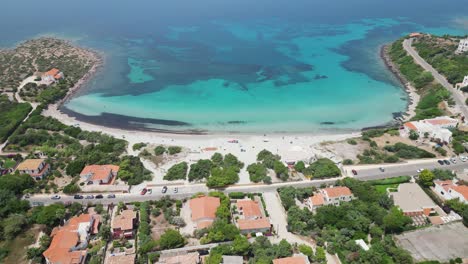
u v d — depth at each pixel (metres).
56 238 109.19
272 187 139.00
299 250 105.69
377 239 107.94
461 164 148.12
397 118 197.62
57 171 147.62
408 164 149.75
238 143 176.12
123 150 168.75
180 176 146.12
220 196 129.00
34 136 175.25
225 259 101.44
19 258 105.81
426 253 102.44
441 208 121.12
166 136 184.62
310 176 142.62
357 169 148.00
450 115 186.75
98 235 114.50
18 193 133.75
